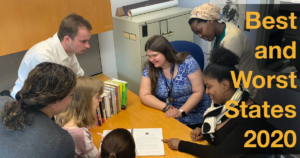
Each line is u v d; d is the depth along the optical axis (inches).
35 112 28.1
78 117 41.4
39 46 54.5
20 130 26.6
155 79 64.9
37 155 26.3
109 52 89.6
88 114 42.2
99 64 88.5
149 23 77.1
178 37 87.0
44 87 26.8
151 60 61.1
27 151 26.2
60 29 55.0
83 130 41.2
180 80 63.7
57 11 60.5
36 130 27.1
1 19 52.9
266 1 65.2
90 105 42.1
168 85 64.9
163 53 60.1
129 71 88.0
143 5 90.1
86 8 65.3
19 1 54.2
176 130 53.9
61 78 27.8
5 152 26.2
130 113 61.1
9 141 26.5
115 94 59.5
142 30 76.3
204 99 68.4
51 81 27.2
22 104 27.5
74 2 62.7
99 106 55.2
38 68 28.5
